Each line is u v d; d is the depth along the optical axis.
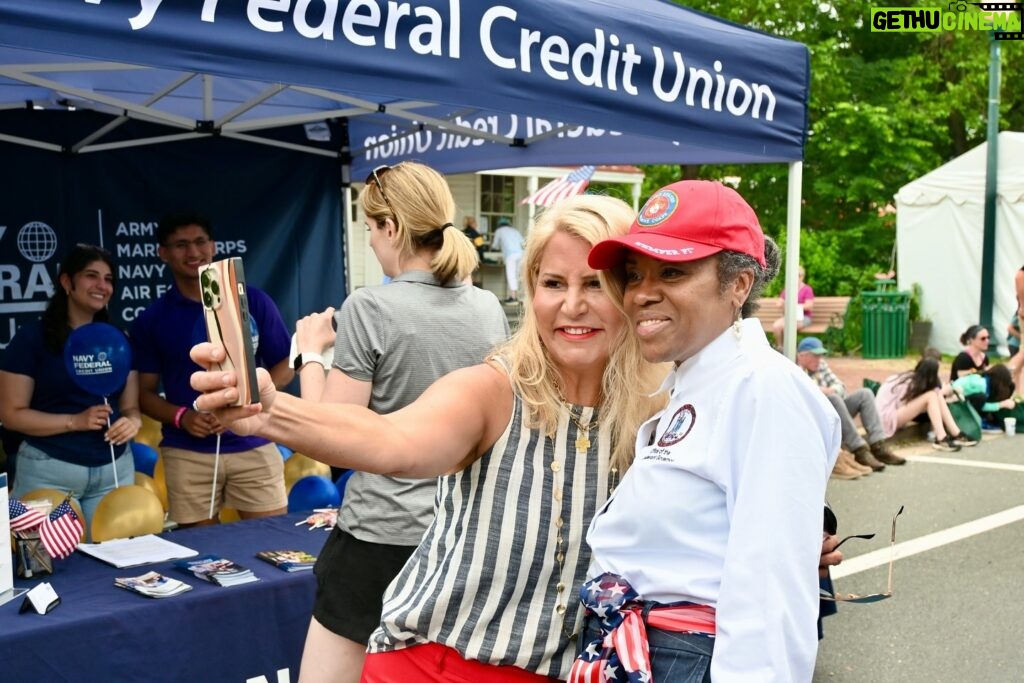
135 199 6.18
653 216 1.72
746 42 4.50
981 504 7.19
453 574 1.93
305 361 2.97
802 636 1.56
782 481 1.57
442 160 6.88
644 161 5.83
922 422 9.77
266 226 6.74
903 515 6.87
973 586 5.38
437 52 3.27
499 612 1.92
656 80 4.05
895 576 5.54
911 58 19.03
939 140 20.91
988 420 10.34
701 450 1.64
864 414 8.58
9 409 4.24
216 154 6.49
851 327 16.52
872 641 4.63
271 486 4.66
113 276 4.45
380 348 2.83
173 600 2.94
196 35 2.76
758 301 1.82
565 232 1.93
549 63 3.62
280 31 2.92
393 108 5.26
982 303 14.30
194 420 4.43
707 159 5.53
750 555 1.55
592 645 1.76
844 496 7.44
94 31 2.58
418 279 2.92
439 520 2.02
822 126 18.41
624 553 1.73
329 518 3.95
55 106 5.82
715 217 1.67
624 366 1.96
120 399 4.56
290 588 3.18
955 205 15.20
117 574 3.21
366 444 1.69
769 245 2.16
